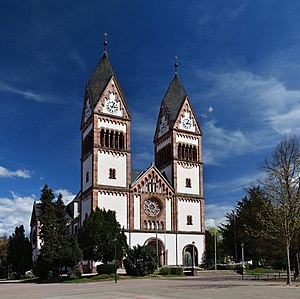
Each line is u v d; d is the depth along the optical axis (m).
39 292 43.12
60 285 56.84
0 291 48.06
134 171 91.19
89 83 88.88
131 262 66.31
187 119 95.50
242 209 93.94
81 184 87.19
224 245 105.12
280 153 48.12
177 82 99.62
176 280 57.09
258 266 93.94
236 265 84.81
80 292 40.44
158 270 72.69
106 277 63.84
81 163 88.62
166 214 86.81
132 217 82.25
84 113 90.06
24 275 100.94
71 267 77.75
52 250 73.69
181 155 92.81
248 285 44.09
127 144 85.44
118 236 68.62
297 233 50.66
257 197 75.75
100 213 70.62
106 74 88.06
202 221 90.56
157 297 31.86
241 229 92.94
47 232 75.25
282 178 46.59
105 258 68.06
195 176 92.81
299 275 62.28
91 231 68.06
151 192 85.69
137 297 32.38
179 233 86.88
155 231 84.06
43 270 74.19
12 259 101.75
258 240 67.25
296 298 29.02
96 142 82.25
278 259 77.06
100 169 81.50
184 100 96.25
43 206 78.00
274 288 39.16
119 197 82.00
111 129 84.69
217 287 41.59
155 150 99.12
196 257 87.88
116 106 86.38
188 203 90.00
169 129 93.94
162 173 94.81
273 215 47.81
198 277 65.75
